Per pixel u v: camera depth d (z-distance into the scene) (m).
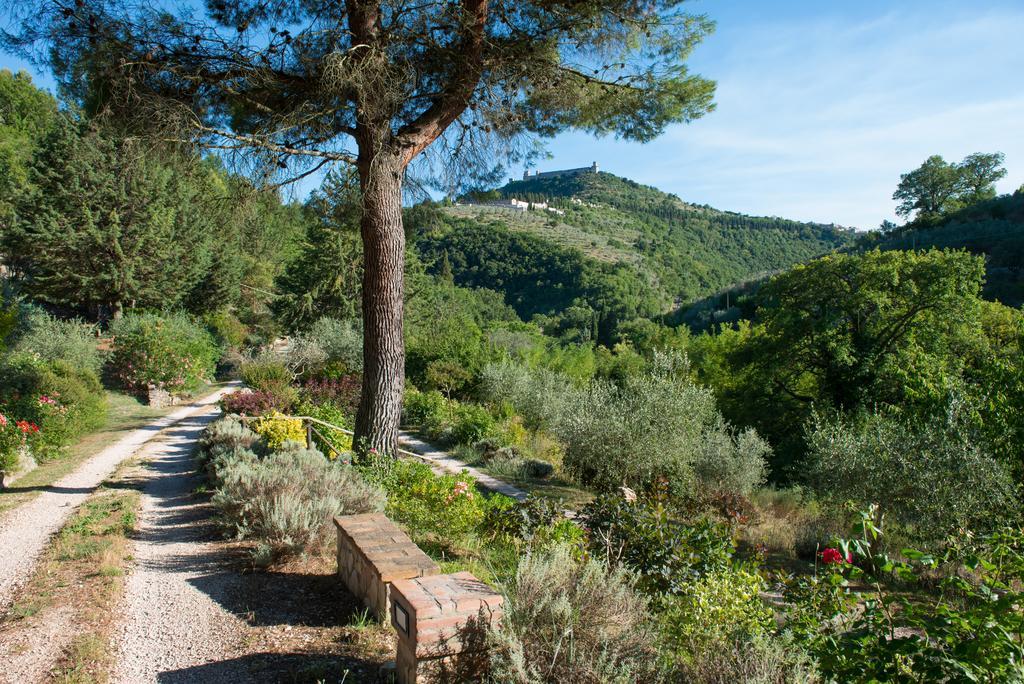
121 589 4.61
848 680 2.81
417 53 7.82
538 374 22.16
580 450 12.78
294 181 7.77
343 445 10.65
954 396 9.48
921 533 8.83
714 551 5.46
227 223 8.34
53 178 26.58
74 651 3.53
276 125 7.60
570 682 2.63
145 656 3.50
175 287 30.30
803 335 23.34
